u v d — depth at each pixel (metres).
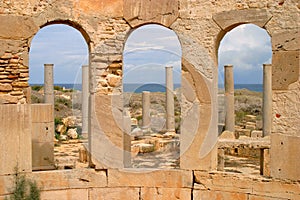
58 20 9.76
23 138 9.40
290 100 9.12
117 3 10.13
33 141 12.11
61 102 33.81
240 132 22.02
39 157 12.18
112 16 10.11
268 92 18.83
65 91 40.88
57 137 22.16
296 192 9.02
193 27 9.91
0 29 9.19
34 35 9.52
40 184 9.54
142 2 10.10
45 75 21.39
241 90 46.78
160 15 10.05
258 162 16.14
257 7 9.36
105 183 10.02
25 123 9.41
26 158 9.42
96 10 10.02
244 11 9.46
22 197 9.17
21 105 9.38
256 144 13.57
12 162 9.29
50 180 9.64
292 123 9.09
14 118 9.31
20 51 9.41
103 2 10.06
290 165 9.08
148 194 10.05
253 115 33.06
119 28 10.15
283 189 9.14
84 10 9.91
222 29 9.69
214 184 9.73
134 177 10.07
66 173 9.77
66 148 19.06
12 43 9.31
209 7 9.80
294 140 9.05
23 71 9.46
